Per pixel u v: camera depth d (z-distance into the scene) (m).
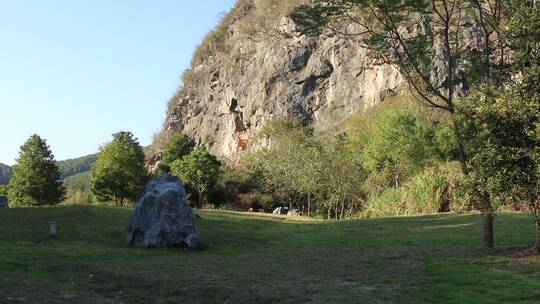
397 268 12.07
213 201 64.81
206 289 10.15
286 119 81.56
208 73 109.06
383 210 33.06
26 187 55.09
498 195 12.14
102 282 11.38
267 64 91.50
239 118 98.00
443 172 30.97
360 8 15.72
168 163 76.38
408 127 43.41
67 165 189.38
